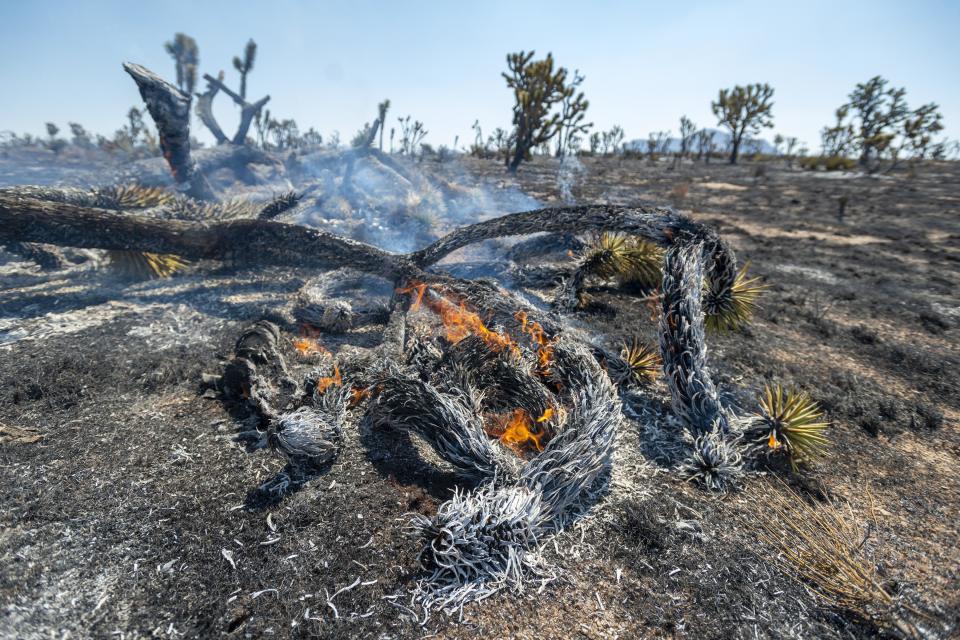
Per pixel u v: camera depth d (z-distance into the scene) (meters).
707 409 4.27
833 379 5.76
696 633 2.60
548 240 8.86
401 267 6.86
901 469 4.12
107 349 5.49
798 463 4.12
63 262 8.49
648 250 8.23
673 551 3.15
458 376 4.48
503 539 2.98
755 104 51.16
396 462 3.91
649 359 5.40
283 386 4.72
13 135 33.38
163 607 2.60
